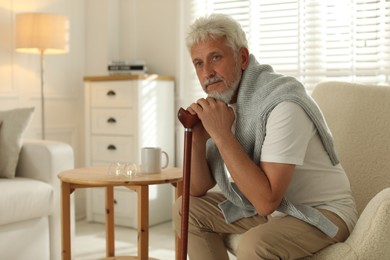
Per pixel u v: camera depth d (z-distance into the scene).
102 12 4.25
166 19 4.15
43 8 4.02
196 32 1.79
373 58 3.38
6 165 2.92
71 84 4.27
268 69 1.85
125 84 3.79
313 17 3.57
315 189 1.75
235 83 1.81
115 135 3.86
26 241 2.79
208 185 2.00
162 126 3.97
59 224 2.96
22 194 2.72
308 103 1.70
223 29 1.78
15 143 2.96
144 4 4.25
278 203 1.64
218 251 1.96
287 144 1.64
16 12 3.84
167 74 4.16
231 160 1.68
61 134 4.19
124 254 3.18
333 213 1.72
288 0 3.65
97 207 4.01
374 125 2.03
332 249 1.63
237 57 1.81
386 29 3.32
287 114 1.65
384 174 1.97
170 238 3.55
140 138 3.76
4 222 2.63
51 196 2.89
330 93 2.18
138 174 2.35
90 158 3.99
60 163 2.97
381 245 1.54
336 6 3.48
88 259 3.06
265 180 1.64
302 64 3.63
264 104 1.71
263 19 3.76
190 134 1.79
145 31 4.25
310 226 1.66
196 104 1.79
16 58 3.86
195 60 1.83
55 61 4.13
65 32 3.70
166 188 4.04
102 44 4.26
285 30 3.67
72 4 4.25
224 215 1.91
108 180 2.19
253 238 1.63
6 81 3.80
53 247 2.94
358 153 2.04
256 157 1.76
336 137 2.10
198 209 1.95
